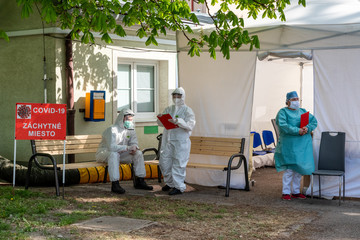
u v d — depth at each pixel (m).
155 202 7.74
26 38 10.62
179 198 8.22
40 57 10.45
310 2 9.45
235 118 9.18
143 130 12.00
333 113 8.19
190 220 6.57
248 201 8.08
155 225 6.21
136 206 7.41
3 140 11.02
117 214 6.82
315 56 8.27
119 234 5.72
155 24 7.79
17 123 8.01
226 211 7.21
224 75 9.23
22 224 6.09
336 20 8.21
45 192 8.51
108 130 8.68
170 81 12.45
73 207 7.24
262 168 12.05
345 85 8.11
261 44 8.59
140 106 12.19
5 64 10.95
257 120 12.47
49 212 6.84
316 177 8.37
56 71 10.27
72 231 5.78
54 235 5.62
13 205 7.00
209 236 5.77
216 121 9.33
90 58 10.84
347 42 7.93
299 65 13.08
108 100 11.22
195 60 9.45
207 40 7.99
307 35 8.14
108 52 11.18
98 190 8.82
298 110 8.36
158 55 12.14
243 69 9.07
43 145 8.80
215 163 9.43
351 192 8.19
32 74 10.59
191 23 12.46
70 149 9.12
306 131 8.04
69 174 9.30
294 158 8.06
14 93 10.84
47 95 10.36
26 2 6.92
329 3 9.29
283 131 8.18
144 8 7.50
